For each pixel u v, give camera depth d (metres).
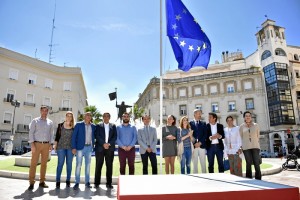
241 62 43.34
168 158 6.80
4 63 34.50
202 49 6.68
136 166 10.05
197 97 40.78
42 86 38.66
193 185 2.26
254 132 6.56
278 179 8.36
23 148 33.94
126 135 6.78
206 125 6.91
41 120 6.35
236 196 1.96
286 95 35.34
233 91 39.22
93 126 6.84
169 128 6.93
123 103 17.09
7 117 34.25
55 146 6.62
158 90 41.91
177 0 6.80
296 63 37.22
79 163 6.33
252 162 6.87
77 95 41.25
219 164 6.57
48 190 5.86
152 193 1.88
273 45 36.78
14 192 5.50
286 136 33.75
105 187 6.51
